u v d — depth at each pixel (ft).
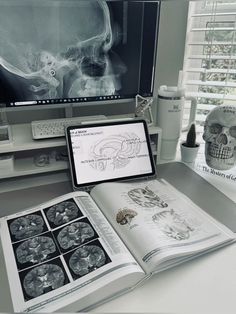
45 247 1.66
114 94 2.75
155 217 1.88
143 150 2.53
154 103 2.95
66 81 2.51
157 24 2.63
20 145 2.28
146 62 2.75
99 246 1.63
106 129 2.45
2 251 1.65
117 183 2.32
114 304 1.36
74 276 1.46
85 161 2.34
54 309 1.31
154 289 1.44
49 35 2.31
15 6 2.13
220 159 2.55
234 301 1.38
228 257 1.65
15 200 2.19
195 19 3.22
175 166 2.76
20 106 2.46
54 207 1.98
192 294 1.42
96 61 2.55
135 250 1.62
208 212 2.06
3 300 1.37
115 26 2.49
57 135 2.38
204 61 3.29
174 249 1.58
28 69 2.35
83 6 2.31
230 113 2.44
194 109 2.95
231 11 3.05
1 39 2.19
